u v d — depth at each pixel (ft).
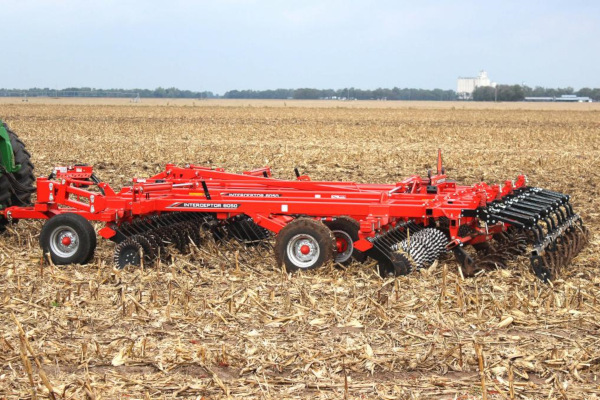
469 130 131.64
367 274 30.27
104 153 83.41
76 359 20.80
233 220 36.55
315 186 35.63
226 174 38.37
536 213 30.27
